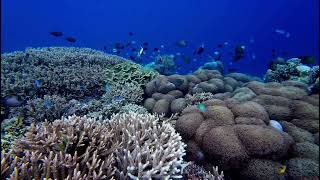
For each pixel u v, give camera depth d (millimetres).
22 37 104438
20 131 6465
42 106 7273
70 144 3717
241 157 4707
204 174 4547
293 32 110562
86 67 9398
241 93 7527
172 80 8406
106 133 4184
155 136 4285
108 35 118938
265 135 4801
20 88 8172
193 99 7551
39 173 3406
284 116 6164
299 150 5090
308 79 8742
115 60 10672
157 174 3578
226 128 5148
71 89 8453
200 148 5227
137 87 8531
